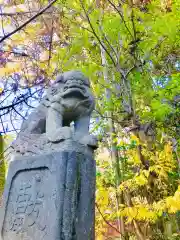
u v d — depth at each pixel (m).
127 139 6.87
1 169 5.91
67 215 3.15
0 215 3.68
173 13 5.80
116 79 6.16
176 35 5.84
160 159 5.58
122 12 5.84
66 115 3.80
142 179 5.43
